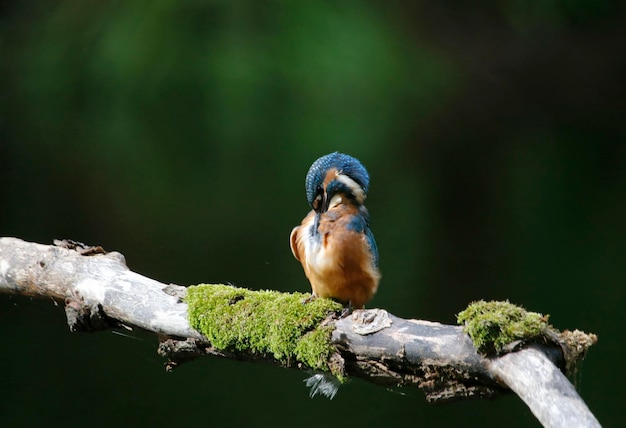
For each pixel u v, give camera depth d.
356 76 22.12
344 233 5.01
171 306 4.82
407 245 12.99
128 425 6.98
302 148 18.73
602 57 26.03
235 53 21.62
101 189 15.32
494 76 25.16
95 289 5.08
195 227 13.09
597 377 8.19
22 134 18.66
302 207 14.42
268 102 20.72
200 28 22.00
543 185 17.11
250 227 13.17
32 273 5.40
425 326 4.10
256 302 4.60
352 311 4.43
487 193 16.39
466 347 3.91
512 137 21.44
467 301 10.26
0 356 8.31
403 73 23.36
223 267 11.07
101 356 8.48
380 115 21.28
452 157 19.20
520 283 11.04
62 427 6.88
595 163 19.05
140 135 19.05
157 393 7.73
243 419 7.26
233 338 4.56
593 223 14.45
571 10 27.06
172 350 4.86
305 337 4.34
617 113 23.64
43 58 21.36
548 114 23.61
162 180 16.09
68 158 17.25
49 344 8.70
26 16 22.34
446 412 7.61
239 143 18.84
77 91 20.95
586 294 10.53
